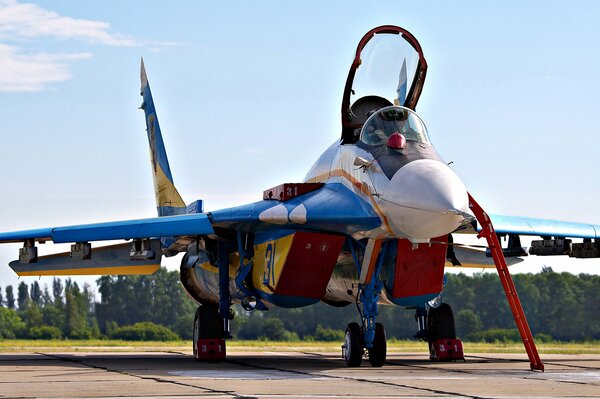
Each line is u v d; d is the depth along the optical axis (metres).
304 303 18.42
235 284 20.72
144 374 15.76
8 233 20.44
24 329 68.88
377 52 19.33
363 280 17.91
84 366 18.02
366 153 17.47
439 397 12.13
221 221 18.88
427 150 17.16
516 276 67.25
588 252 21.03
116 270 23.16
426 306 20.62
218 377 15.10
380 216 16.61
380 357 18.00
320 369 17.17
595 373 16.31
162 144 27.22
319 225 17.64
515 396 12.31
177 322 73.56
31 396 12.09
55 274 22.88
